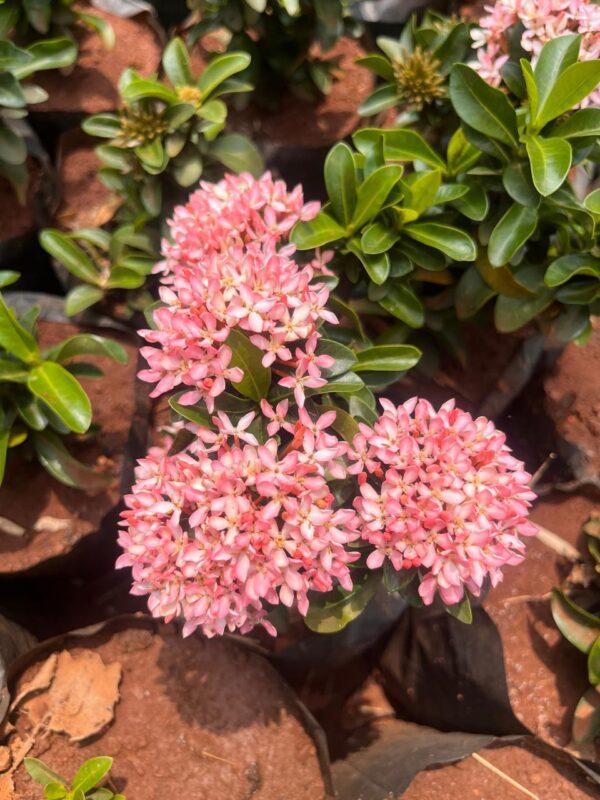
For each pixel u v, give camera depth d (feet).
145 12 1.45
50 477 1.09
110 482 1.08
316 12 1.23
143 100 1.11
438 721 1.12
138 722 0.97
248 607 0.85
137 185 1.18
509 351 1.22
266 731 0.99
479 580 0.76
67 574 1.20
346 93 1.42
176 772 0.95
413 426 0.81
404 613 1.16
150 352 0.79
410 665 1.14
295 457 0.75
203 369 0.77
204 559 0.76
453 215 1.03
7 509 1.06
